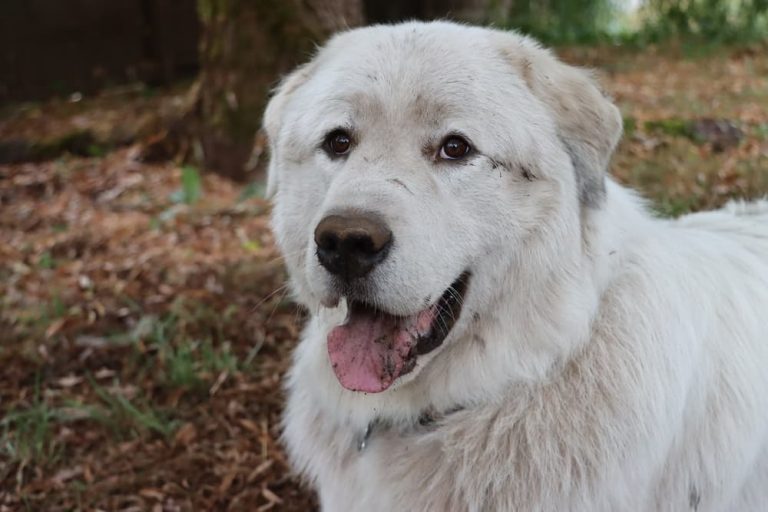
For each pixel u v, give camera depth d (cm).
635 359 81
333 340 81
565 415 81
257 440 117
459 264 80
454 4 341
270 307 140
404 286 77
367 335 80
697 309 84
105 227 183
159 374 126
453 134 80
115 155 229
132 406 119
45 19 290
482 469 82
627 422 80
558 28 379
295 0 199
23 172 224
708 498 85
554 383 82
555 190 81
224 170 209
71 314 142
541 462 81
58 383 126
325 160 84
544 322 82
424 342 81
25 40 288
